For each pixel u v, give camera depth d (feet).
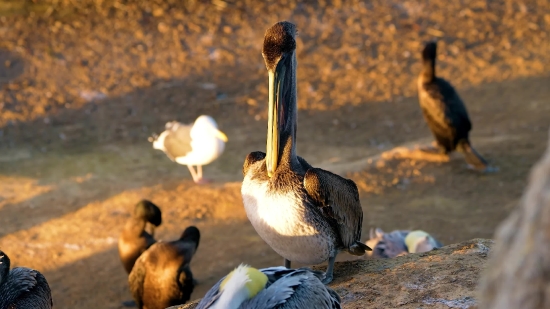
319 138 57.98
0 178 51.11
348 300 20.03
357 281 21.26
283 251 21.42
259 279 15.06
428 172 50.14
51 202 47.09
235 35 74.74
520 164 50.57
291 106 21.27
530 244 7.98
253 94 66.39
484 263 21.45
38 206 46.55
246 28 75.72
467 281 20.25
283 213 20.43
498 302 8.49
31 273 21.65
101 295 35.68
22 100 63.67
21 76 66.80
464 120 50.42
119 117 62.39
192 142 48.19
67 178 51.16
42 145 57.41
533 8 80.02
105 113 62.95
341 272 22.36
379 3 80.69
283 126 21.11
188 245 31.83
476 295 19.27
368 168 50.85
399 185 48.32
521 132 56.54
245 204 21.56
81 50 71.00
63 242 41.83
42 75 67.15
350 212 21.67
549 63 70.33
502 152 52.85
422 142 55.67
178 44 73.10
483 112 61.52
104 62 69.77
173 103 64.85
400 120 61.16
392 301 19.66
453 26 77.25
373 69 70.38
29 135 58.95
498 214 43.04
